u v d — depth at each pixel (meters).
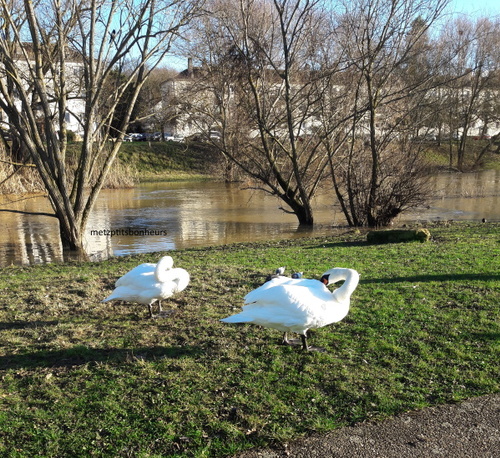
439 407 4.81
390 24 17.59
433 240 14.18
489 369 5.54
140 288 6.96
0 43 14.18
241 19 19.72
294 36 18.41
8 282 9.95
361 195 20.16
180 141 52.22
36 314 7.61
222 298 8.25
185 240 17.52
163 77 41.00
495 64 36.16
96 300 8.26
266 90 20.52
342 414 4.71
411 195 19.28
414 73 20.98
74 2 14.55
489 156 49.53
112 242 17.36
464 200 26.91
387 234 14.27
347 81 20.09
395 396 5.01
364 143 21.16
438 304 7.77
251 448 4.25
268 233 18.64
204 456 4.14
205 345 6.28
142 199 30.84
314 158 20.67
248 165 25.67
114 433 4.45
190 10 15.77
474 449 4.20
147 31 15.55
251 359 5.87
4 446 4.31
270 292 5.75
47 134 15.08
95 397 5.04
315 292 5.85
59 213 15.53
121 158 47.50
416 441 4.30
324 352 6.04
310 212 20.31
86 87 15.99
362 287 8.87
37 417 4.70
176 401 4.94
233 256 12.61
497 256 11.09
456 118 42.91
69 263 13.05
